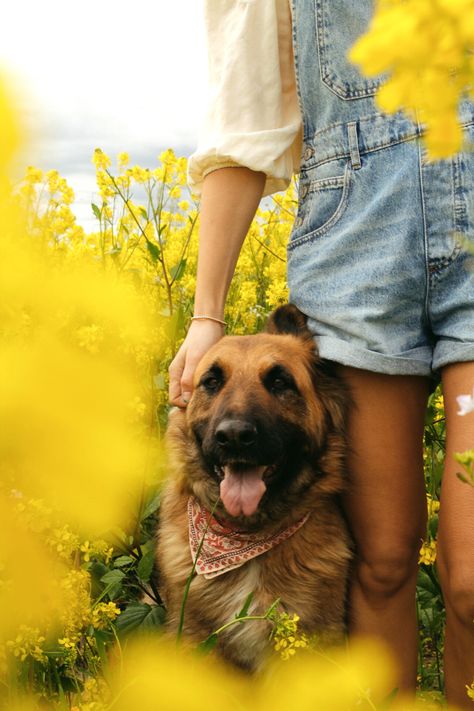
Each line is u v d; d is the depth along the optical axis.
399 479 2.88
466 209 2.53
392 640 3.04
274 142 2.88
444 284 2.63
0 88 0.32
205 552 3.16
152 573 3.68
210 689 0.70
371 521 2.92
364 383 2.86
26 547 0.41
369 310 2.70
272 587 3.15
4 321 0.37
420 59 0.43
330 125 2.74
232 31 2.95
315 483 3.19
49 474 0.37
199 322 3.11
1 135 0.32
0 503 0.39
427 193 2.57
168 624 3.24
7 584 0.40
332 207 2.78
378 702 1.95
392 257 2.64
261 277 6.32
